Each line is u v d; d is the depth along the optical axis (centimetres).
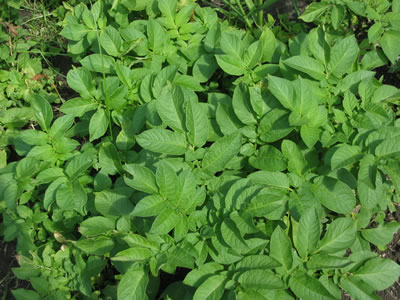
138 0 68
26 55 80
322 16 71
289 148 49
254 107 51
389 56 60
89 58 62
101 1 70
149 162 55
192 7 65
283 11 93
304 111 49
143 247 44
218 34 63
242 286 42
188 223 46
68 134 62
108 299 53
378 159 45
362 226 53
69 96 82
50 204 52
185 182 44
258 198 45
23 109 68
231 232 44
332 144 52
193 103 47
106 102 57
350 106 51
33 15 91
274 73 58
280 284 40
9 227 55
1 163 65
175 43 66
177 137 48
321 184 48
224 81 69
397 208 71
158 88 56
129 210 50
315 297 41
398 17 62
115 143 59
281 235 43
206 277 45
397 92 53
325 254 44
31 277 49
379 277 46
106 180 53
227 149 48
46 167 54
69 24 65
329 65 54
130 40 63
